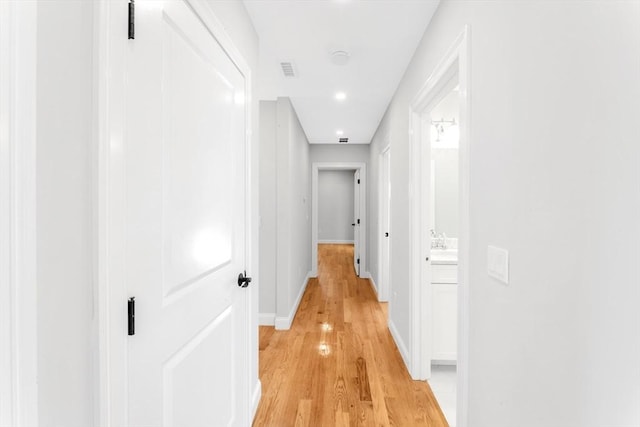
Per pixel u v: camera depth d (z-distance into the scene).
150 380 0.83
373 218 4.77
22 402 0.49
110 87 0.68
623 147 0.59
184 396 1.02
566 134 0.74
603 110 0.63
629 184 0.58
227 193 1.38
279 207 3.20
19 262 0.49
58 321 0.58
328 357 2.56
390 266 3.10
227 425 1.39
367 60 2.33
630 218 0.57
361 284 5.00
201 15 1.12
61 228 0.59
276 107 3.23
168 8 0.90
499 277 1.05
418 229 2.22
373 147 4.77
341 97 3.13
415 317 2.22
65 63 0.59
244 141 1.65
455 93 2.66
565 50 0.74
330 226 9.23
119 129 0.71
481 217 1.18
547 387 0.81
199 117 1.12
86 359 0.65
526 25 0.90
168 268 0.92
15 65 0.48
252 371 1.82
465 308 1.30
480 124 1.19
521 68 0.92
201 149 1.13
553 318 0.78
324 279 5.32
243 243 1.62
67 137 0.60
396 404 1.94
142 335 0.80
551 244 0.79
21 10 0.49
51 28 0.57
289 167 3.21
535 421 0.86
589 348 0.67
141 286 0.79
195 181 1.08
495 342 1.08
